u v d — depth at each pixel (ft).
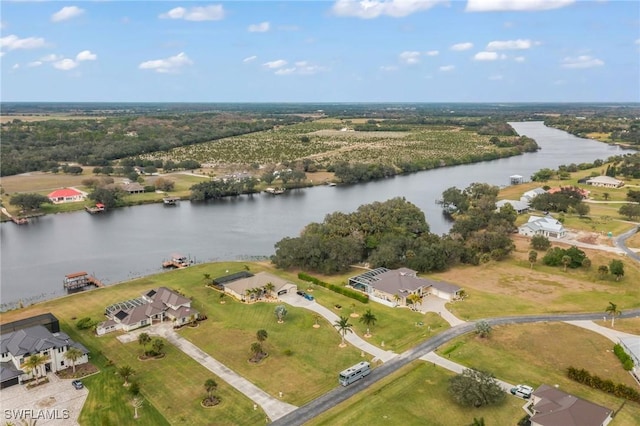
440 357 351.46
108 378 325.83
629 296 458.50
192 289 485.15
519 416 283.79
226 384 319.27
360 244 571.28
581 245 616.80
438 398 302.45
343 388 314.35
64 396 305.32
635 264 541.75
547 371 333.21
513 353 356.79
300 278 515.50
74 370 334.24
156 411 290.56
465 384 295.89
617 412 286.66
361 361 347.36
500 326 399.65
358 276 493.77
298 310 434.71
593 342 371.56
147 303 422.82
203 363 345.92
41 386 316.81
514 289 481.05
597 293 467.52
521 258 574.97
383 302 450.71
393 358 351.05
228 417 284.61
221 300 456.45
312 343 374.43
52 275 559.79
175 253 635.66
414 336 384.06
